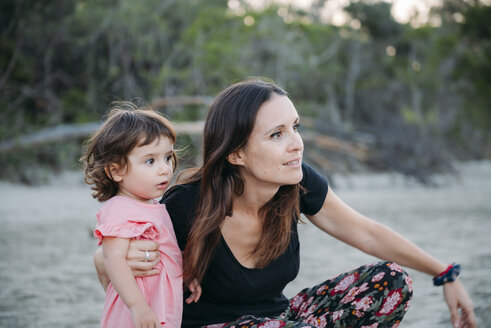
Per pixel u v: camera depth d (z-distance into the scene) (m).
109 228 1.86
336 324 2.00
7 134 14.38
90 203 12.19
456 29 38.34
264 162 1.88
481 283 4.11
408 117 37.12
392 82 39.53
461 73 36.66
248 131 1.87
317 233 7.83
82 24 19.83
